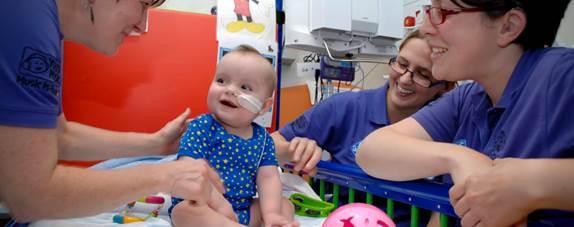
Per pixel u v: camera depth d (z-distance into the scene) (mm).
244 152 1043
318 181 1408
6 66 606
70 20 768
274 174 1071
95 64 1409
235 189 1012
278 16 1655
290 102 2285
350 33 1786
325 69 1907
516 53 818
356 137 1485
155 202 1055
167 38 1496
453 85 1384
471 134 964
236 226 835
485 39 795
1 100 606
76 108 1395
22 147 623
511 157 737
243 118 1061
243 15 1588
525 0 760
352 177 1069
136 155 1211
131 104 1462
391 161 900
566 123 670
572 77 679
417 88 1386
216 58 1558
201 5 2291
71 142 1093
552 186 591
